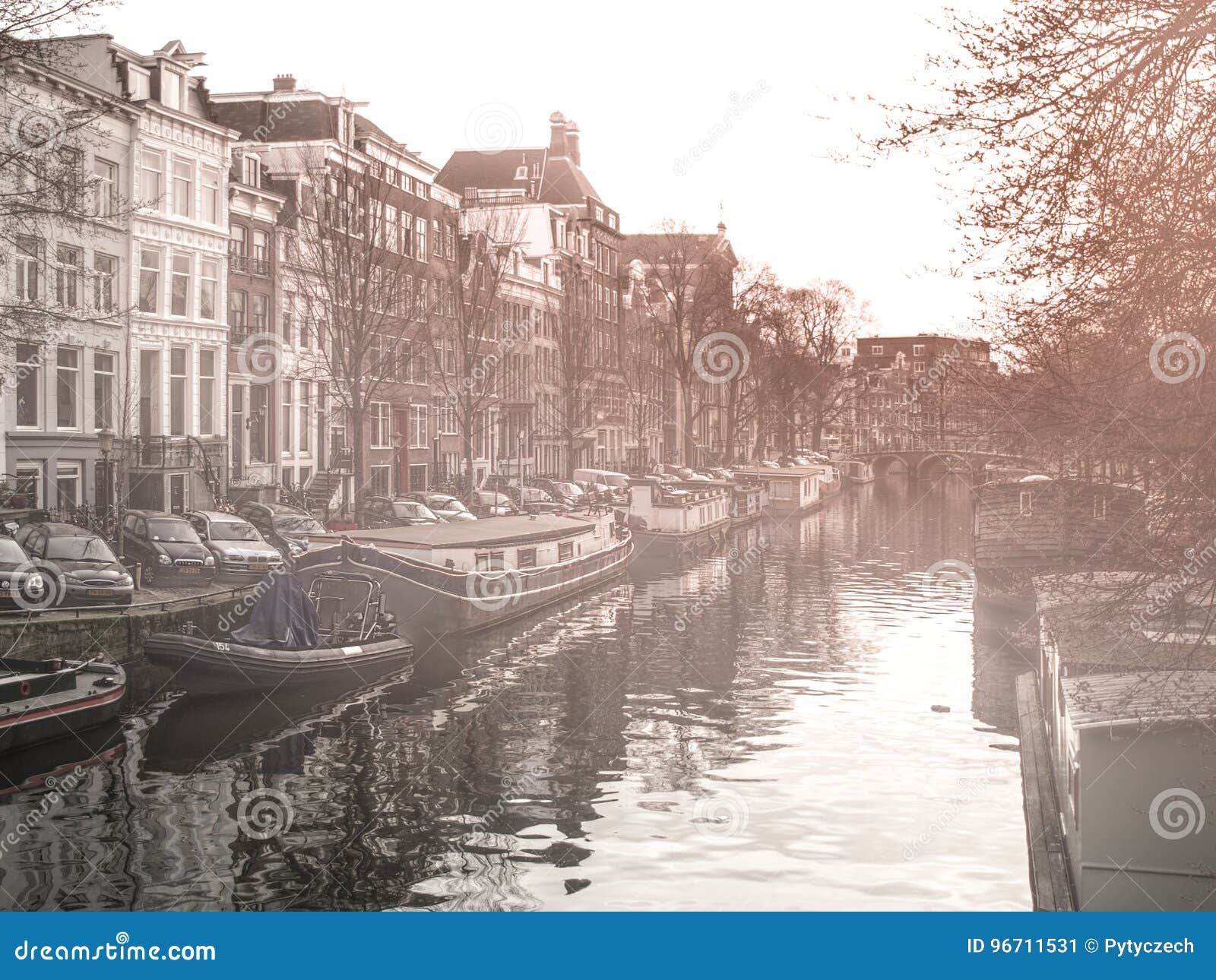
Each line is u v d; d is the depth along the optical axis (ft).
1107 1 32.71
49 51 75.10
